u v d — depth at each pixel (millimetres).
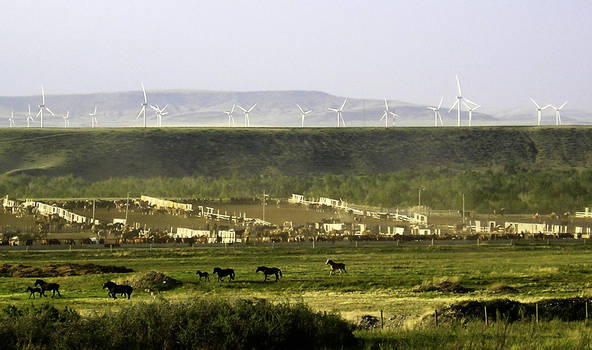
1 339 54938
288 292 100938
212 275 118750
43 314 57438
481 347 56000
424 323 68375
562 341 58125
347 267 130375
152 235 180250
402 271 123938
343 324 59688
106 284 94688
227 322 55531
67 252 152375
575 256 149250
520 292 99250
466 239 175250
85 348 54312
